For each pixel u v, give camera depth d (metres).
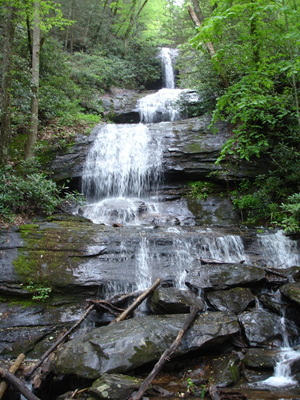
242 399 3.37
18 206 7.40
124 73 18.20
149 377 3.47
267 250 6.82
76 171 9.95
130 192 10.05
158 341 4.04
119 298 5.31
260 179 9.08
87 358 3.85
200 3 17.34
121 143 10.70
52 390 4.06
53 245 6.21
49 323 5.19
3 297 5.60
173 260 6.23
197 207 9.16
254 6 4.87
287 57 8.25
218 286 5.32
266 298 5.20
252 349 4.23
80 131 11.28
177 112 13.94
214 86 11.25
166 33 24.00
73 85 13.59
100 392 3.34
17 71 10.19
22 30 11.54
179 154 9.88
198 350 4.33
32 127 9.60
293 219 7.29
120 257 6.11
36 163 8.76
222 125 10.61
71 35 19.61
